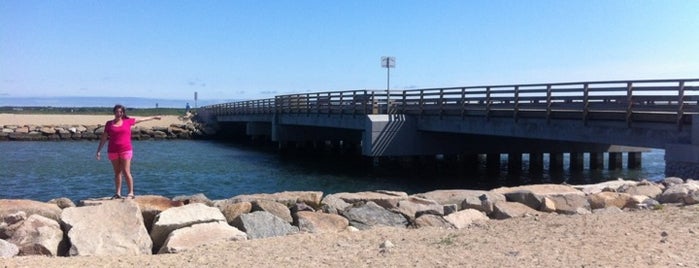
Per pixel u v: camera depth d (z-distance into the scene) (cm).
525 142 3152
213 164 3412
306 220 925
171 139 6328
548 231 814
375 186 2484
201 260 695
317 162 3603
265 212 914
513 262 645
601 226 823
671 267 607
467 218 994
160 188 2392
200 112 8362
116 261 695
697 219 845
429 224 963
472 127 2589
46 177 2661
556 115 2155
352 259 686
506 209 1034
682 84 1673
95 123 6875
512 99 2372
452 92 2728
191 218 848
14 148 4609
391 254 705
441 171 3062
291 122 4275
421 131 3008
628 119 1862
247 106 5550
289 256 709
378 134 2939
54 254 748
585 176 2858
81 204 910
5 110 12006
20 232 762
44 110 12319
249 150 4688
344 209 996
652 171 3014
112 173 2809
